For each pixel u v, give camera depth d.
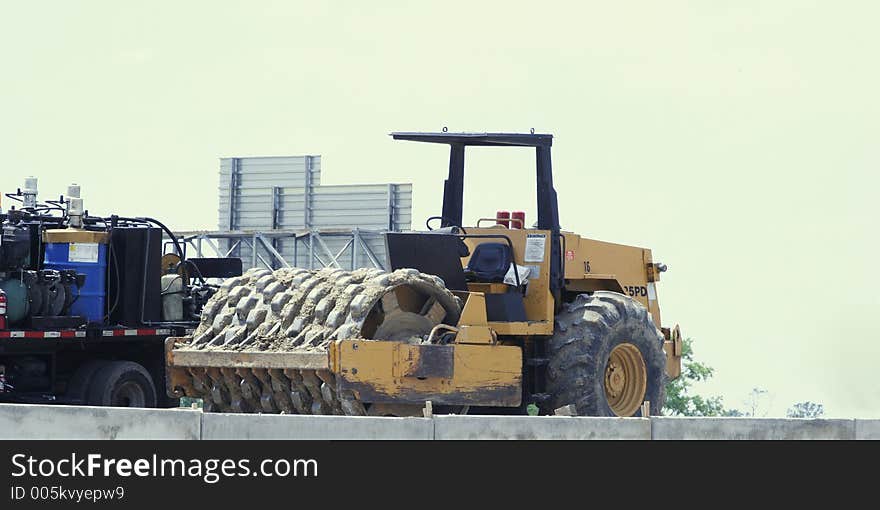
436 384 37.84
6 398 47.09
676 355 50.62
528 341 42.91
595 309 43.50
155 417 28.83
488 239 44.06
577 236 45.91
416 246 40.91
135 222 52.81
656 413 45.16
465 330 38.69
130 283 50.53
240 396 40.00
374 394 36.66
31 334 46.28
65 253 48.94
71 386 49.34
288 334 38.38
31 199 51.69
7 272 46.94
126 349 52.06
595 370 42.72
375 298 37.56
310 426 28.88
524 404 42.53
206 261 56.78
